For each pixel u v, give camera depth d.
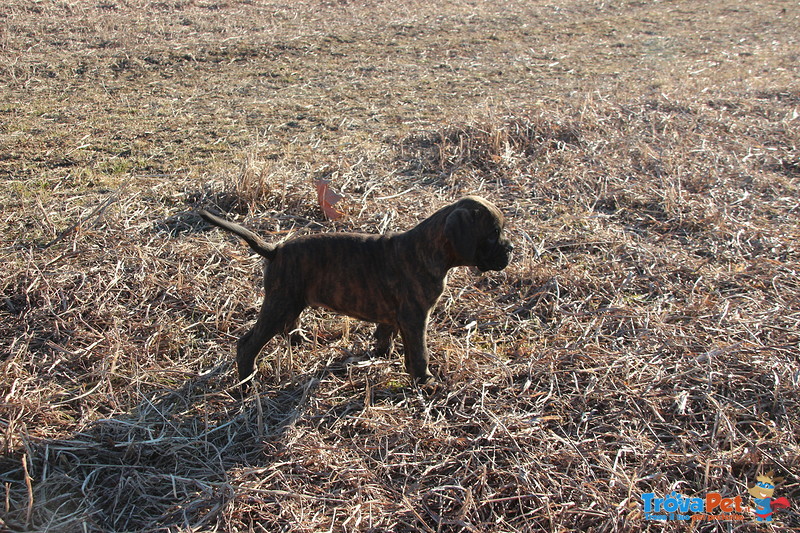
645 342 5.27
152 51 13.32
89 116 10.08
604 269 6.41
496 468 4.10
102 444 4.20
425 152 9.23
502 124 9.66
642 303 5.89
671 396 4.69
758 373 4.87
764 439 4.30
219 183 7.71
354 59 14.07
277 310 4.54
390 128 10.23
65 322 5.26
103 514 3.78
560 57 15.16
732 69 14.49
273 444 4.25
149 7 16.36
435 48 15.27
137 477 3.99
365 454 4.23
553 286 6.07
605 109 10.61
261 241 4.53
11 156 8.43
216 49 13.73
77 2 16.05
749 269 6.38
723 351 5.04
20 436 4.12
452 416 4.59
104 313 5.43
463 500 3.88
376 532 3.68
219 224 4.33
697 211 7.54
